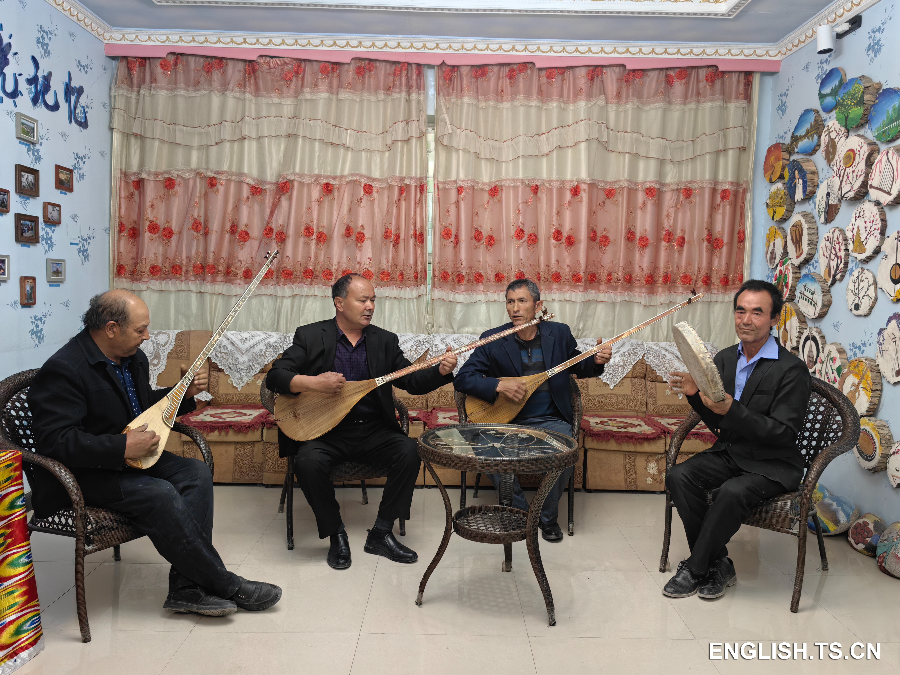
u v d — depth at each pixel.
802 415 2.44
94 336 2.25
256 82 4.01
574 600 2.39
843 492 3.20
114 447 2.06
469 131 4.03
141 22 3.86
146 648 2.04
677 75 4.03
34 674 1.88
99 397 2.21
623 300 4.11
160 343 3.95
